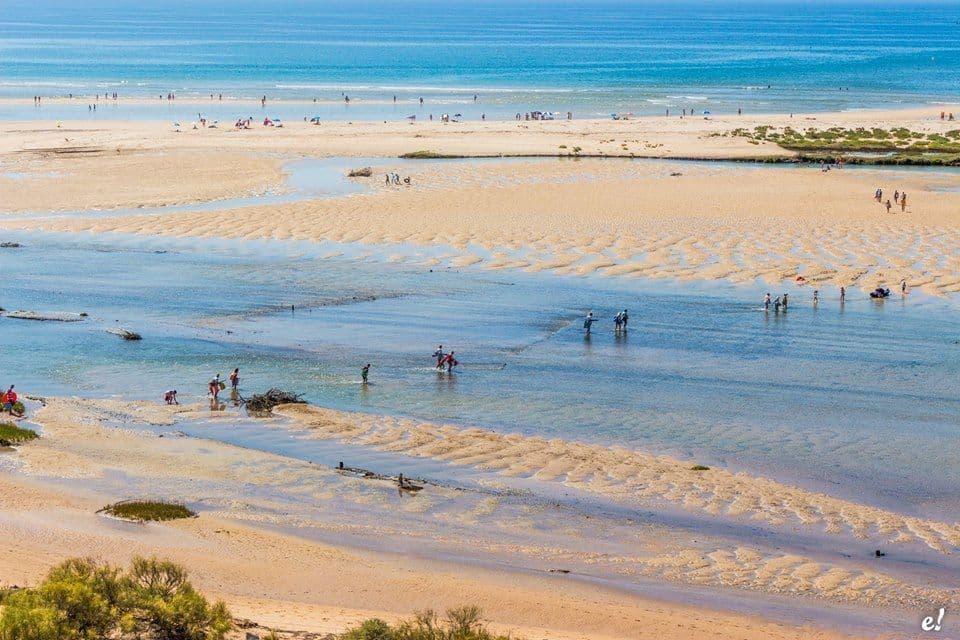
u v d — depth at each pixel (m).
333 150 110.31
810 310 57.50
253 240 72.44
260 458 36.66
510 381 46.44
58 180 91.50
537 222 76.56
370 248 70.38
